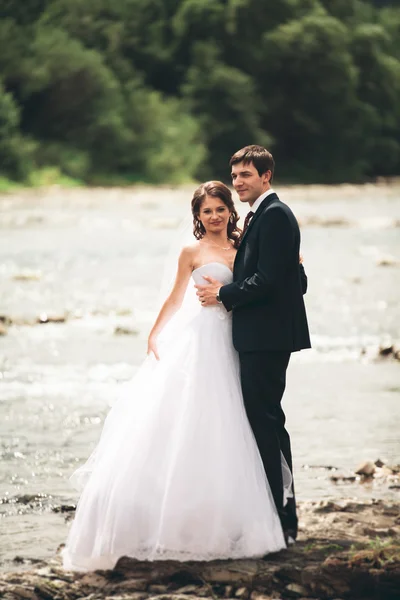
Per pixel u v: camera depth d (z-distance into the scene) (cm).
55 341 2497
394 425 1645
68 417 1700
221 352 1040
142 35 13425
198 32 13550
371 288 3528
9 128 10300
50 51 11025
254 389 1029
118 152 11375
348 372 2109
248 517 998
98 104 11275
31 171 10144
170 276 1102
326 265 4212
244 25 13700
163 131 11750
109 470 1020
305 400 1833
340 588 954
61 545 1090
